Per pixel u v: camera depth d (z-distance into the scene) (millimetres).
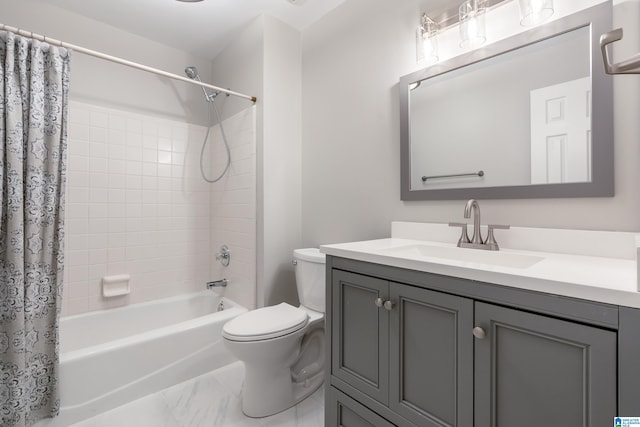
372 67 1757
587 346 615
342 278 1140
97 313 2051
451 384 828
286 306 1776
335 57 1989
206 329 1896
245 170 2225
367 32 1790
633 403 562
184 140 2543
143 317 2227
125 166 2242
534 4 1087
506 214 1244
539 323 675
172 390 1713
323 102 2076
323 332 1829
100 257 2129
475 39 1262
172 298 2395
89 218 2088
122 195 2227
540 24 1137
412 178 1539
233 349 1424
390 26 1664
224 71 2521
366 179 1787
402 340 941
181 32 2299
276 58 2139
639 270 570
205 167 2658
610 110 989
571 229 1080
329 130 2027
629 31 966
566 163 1082
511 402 723
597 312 603
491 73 1276
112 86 2199
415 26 1544
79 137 2053
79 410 1469
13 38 1450
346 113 1912
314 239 2139
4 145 1411
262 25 2080
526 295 695
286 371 1588
